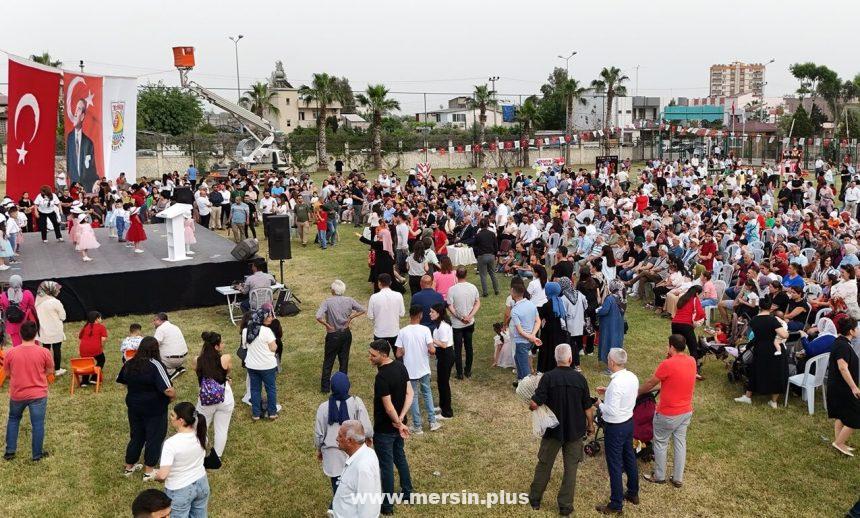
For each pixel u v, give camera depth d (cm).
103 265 1483
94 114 2758
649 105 9244
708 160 4325
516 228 1866
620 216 2119
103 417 934
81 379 1050
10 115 2234
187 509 577
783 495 728
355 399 637
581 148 5950
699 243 1614
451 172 5150
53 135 2377
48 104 2342
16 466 800
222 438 782
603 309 1070
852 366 797
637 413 786
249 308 1232
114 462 810
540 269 1081
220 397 763
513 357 1091
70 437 874
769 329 924
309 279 1766
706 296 1295
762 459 802
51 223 1897
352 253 2084
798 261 1454
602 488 748
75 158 2723
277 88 8638
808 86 8006
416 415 873
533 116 6100
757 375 932
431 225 2044
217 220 2388
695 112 8644
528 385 712
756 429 877
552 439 689
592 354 1156
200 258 1548
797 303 1115
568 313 1039
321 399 994
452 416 933
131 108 2873
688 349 1052
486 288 1548
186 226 1625
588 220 1984
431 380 1066
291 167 4188
